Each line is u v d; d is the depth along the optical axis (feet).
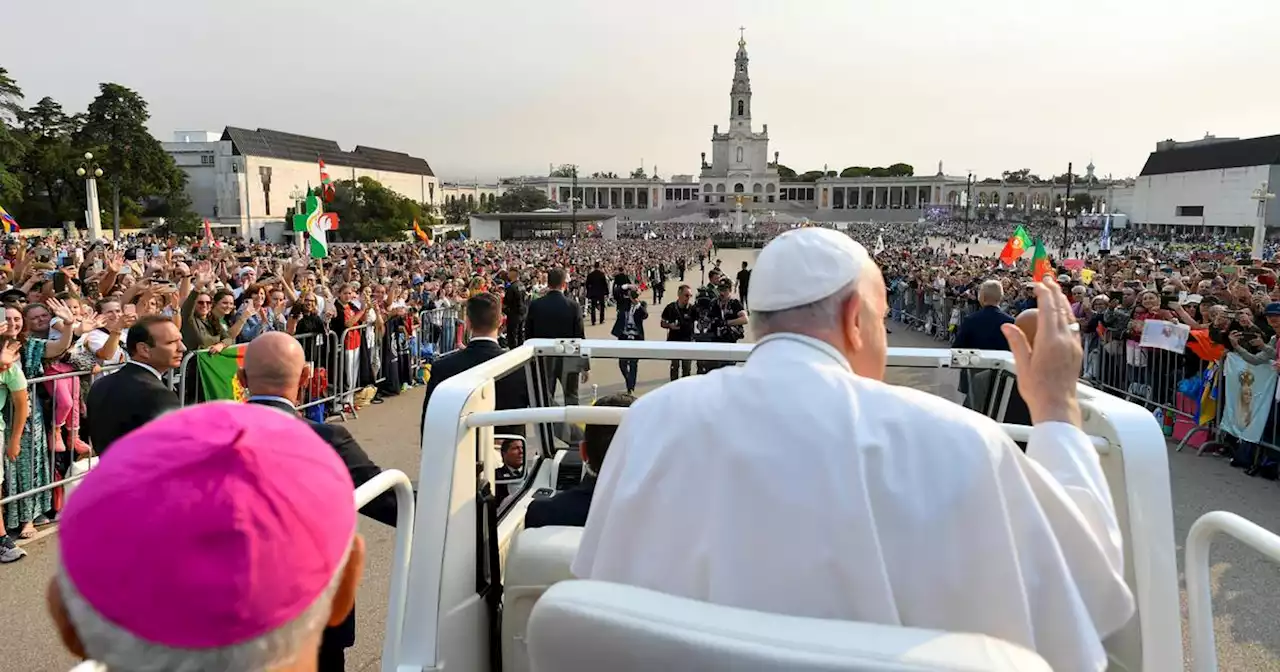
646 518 4.86
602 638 4.01
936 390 9.64
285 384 12.05
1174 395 31.60
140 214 272.72
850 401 4.65
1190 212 357.00
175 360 15.99
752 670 3.74
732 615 3.99
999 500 4.40
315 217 63.16
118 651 2.87
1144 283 57.41
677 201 574.97
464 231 353.10
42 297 22.77
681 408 5.03
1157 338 31.73
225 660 2.94
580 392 10.52
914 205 525.34
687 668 3.83
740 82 501.97
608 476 5.33
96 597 2.83
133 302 29.86
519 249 173.68
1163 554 6.86
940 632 3.90
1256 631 15.92
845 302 5.17
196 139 326.03
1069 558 4.73
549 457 11.27
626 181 565.94
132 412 15.16
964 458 4.45
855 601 4.30
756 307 5.35
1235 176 322.14
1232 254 152.76
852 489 4.35
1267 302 35.14
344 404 34.37
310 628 3.22
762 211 495.41
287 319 32.63
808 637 3.82
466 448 8.04
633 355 10.26
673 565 4.71
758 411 4.70
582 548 5.36
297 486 3.13
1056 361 5.61
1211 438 28.99
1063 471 5.20
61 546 3.00
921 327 71.51
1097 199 528.22
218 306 27.20
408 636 7.55
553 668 4.20
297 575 3.06
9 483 19.57
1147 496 6.91
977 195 532.32
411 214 306.96
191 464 2.93
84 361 22.47
